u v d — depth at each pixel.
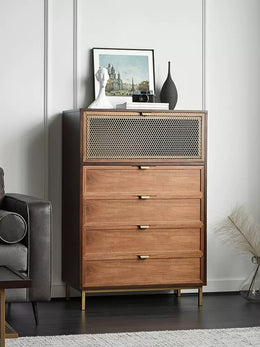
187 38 5.86
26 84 5.60
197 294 5.83
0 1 5.55
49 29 5.62
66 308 5.32
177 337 4.55
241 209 5.87
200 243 5.44
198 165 5.43
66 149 5.54
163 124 5.38
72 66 5.67
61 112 5.66
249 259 5.96
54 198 5.67
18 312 5.18
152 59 5.78
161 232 5.38
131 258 5.32
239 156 5.95
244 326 4.86
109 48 5.72
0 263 4.70
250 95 5.96
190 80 5.87
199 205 5.44
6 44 5.57
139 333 4.62
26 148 5.60
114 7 5.74
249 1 5.95
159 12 5.81
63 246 5.62
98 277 5.28
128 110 5.31
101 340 4.47
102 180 5.27
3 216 4.74
